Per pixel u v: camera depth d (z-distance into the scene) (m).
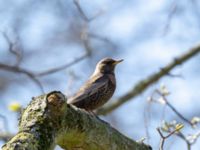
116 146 9.62
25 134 8.00
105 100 14.62
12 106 13.03
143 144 10.31
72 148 9.02
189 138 11.37
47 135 8.16
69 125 8.63
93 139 9.15
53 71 16.62
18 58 16.44
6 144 7.78
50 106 8.34
